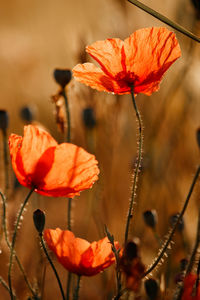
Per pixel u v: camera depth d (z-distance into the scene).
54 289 1.08
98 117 1.10
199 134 0.86
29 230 1.08
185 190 1.14
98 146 1.12
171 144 1.19
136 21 1.19
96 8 1.22
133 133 1.27
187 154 1.22
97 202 1.04
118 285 0.75
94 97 1.07
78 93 1.06
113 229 1.08
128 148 1.27
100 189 1.04
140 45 0.76
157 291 0.78
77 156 0.74
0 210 1.05
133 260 0.74
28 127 0.74
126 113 1.26
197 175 0.76
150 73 0.77
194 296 0.77
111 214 1.09
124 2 1.16
